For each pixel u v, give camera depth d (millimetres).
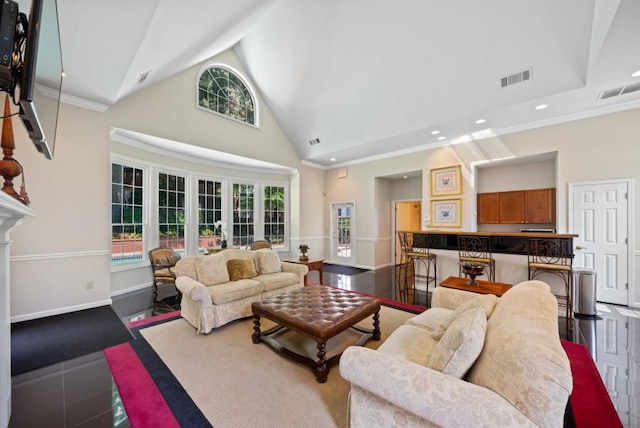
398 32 3738
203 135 5125
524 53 3344
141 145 4684
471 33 3393
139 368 2201
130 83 3477
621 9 2268
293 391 1914
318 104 5527
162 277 4145
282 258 7355
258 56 5383
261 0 3201
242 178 6684
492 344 1189
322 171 7965
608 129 4031
